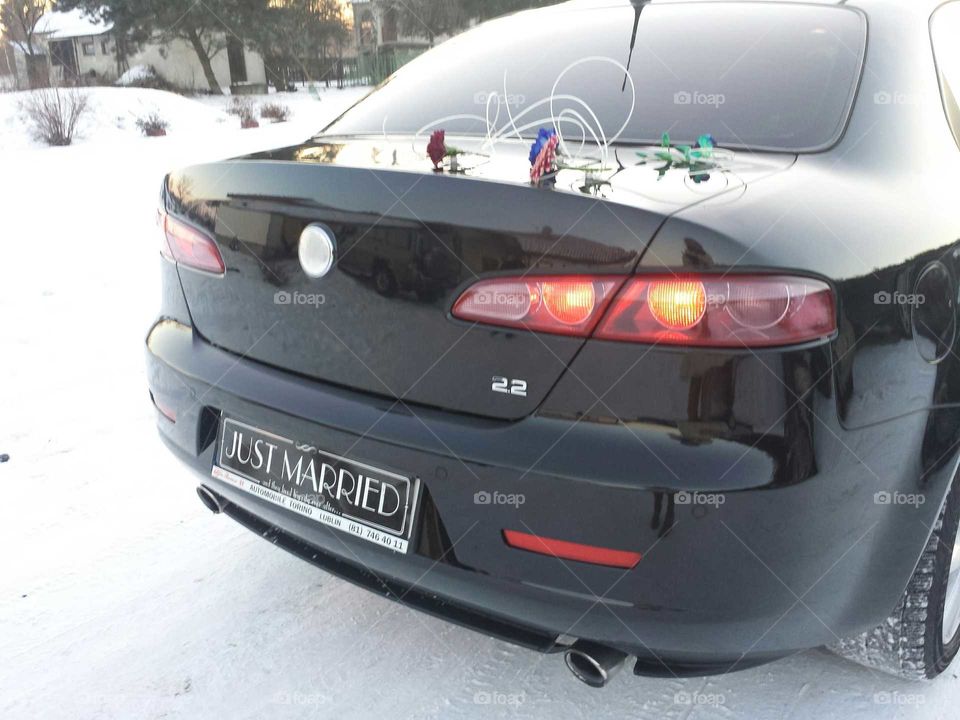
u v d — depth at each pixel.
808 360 1.36
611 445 1.39
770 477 1.35
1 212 8.63
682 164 1.66
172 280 2.07
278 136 17.95
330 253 1.65
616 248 1.37
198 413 1.97
